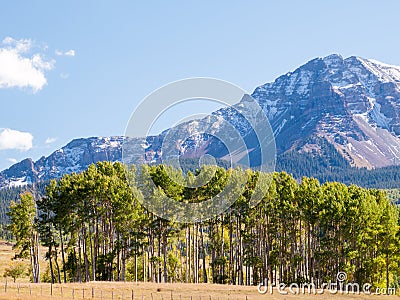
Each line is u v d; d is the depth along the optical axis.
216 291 56.84
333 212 73.81
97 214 74.94
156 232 72.12
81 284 60.88
